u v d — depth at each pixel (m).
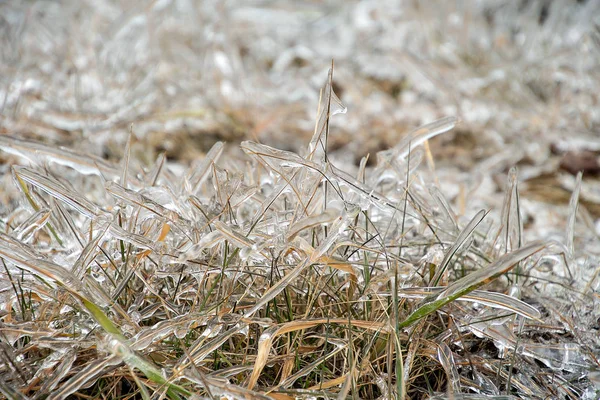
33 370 0.74
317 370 0.76
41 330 0.74
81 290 0.72
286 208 0.82
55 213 0.81
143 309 0.76
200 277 0.77
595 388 0.76
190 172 0.85
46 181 0.77
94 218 0.78
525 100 1.63
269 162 0.76
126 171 0.83
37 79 1.42
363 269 0.79
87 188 0.97
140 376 0.74
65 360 0.72
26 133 1.24
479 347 0.80
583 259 0.91
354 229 0.78
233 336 0.77
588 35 1.69
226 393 0.70
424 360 0.77
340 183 0.79
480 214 0.76
